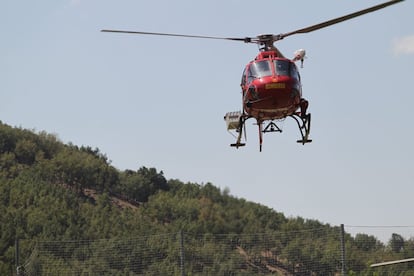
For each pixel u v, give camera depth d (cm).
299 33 6519
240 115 6969
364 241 14238
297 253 16388
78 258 13338
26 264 12000
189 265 15625
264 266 16888
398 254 13812
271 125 6988
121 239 13900
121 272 13488
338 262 14688
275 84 6341
